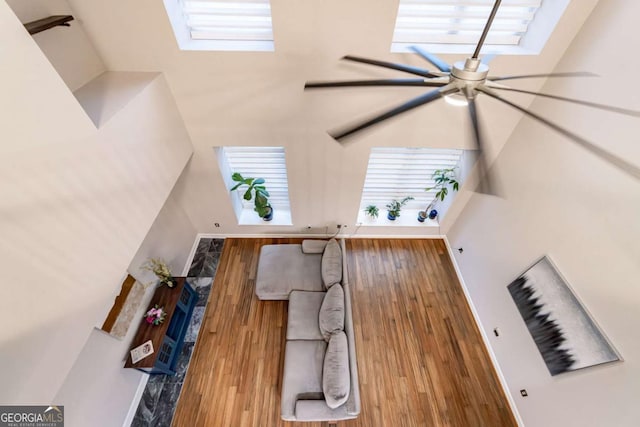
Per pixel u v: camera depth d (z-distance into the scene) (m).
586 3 2.06
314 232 4.37
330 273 3.29
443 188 3.78
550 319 2.41
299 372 2.75
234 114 2.69
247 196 3.53
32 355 1.23
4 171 1.11
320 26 2.11
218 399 2.90
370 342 3.36
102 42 2.12
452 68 1.18
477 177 3.40
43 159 1.28
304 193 3.65
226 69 2.35
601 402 1.99
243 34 2.31
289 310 3.24
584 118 2.15
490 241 3.28
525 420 2.72
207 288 3.80
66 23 1.88
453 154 3.73
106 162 1.70
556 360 2.34
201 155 3.11
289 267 3.62
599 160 2.02
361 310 3.65
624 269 1.85
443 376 3.10
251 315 3.54
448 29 2.37
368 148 3.09
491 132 2.90
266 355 3.21
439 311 3.64
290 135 2.91
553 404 2.41
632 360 1.81
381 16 2.07
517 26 2.39
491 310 3.23
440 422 2.81
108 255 1.72
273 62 2.31
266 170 3.81
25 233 1.20
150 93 2.17
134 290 2.72
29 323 1.21
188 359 3.16
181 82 2.42
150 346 2.68
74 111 1.45
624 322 1.85
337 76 2.40
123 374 2.65
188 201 3.74
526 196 2.72
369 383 3.05
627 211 1.84
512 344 2.89
